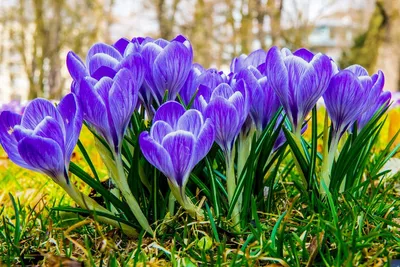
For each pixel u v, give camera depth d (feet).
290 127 1.57
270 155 1.56
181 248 1.40
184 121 1.30
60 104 1.31
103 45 1.45
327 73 1.38
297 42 16.85
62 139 1.29
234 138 1.39
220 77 1.47
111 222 1.41
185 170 1.31
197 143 1.28
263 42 16.98
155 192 1.42
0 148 3.58
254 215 1.39
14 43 18.66
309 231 1.42
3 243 1.50
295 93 1.41
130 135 1.47
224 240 1.34
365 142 1.50
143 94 1.46
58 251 1.38
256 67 1.57
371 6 22.97
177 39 1.50
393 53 11.85
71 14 18.65
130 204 1.39
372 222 1.50
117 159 1.36
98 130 1.35
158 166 1.31
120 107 1.32
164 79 1.41
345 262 1.27
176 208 1.49
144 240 1.41
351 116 1.44
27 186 2.22
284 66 1.39
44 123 1.27
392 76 11.86
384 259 1.33
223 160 1.55
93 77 1.35
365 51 19.13
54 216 1.60
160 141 1.30
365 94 1.41
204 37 17.94
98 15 17.97
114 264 1.28
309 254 1.33
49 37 17.88
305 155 1.55
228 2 16.80
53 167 1.29
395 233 1.44
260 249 1.33
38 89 17.95
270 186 1.54
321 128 3.51
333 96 1.42
